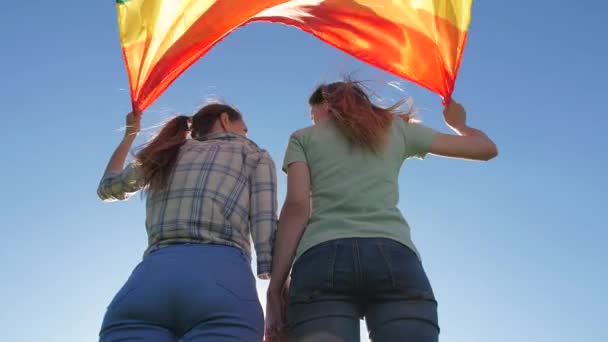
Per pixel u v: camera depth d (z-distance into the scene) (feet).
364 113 8.80
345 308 7.60
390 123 9.09
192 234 8.26
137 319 7.68
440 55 10.77
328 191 8.38
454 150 9.36
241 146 9.29
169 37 10.69
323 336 7.43
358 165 8.50
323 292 7.61
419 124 9.43
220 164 8.89
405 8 11.28
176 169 8.85
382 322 7.53
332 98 9.09
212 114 9.93
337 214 8.17
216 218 8.43
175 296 7.67
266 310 8.63
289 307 7.86
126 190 9.46
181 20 10.82
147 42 10.52
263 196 8.96
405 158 9.20
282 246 8.46
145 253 8.52
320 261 7.73
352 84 9.41
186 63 10.79
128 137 10.27
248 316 7.77
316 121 9.55
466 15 10.77
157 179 8.77
